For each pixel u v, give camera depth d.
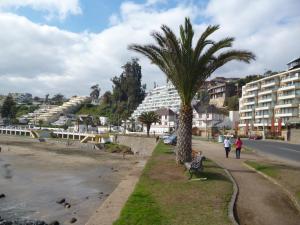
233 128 121.31
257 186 18.47
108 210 13.62
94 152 65.12
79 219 16.66
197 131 105.50
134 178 22.48
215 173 21.55
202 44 22.67
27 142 98.50
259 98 121.75
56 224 15.65
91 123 157.62
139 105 178.38
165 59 23.55
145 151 62.25
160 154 34.22
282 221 12.69
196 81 23.28
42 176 32.12
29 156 55.34
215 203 14.04
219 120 126.12
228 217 12.04
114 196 16.42
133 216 11.90
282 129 91.56
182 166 23.41
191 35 22.72
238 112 132.88
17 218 17.09
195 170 20.28
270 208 14.28
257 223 12.30
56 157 53.81
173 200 14.35
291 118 99.31
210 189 16.73
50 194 23.22
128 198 14.85
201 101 134.25
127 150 64.56
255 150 42.81
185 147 23.95
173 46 22.48
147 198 14.66
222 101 153.00
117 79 192.00
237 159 31.02
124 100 190.75
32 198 21.89
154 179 19.34
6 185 26.92
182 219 11.62
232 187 17.50
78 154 60.22
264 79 119.56
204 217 11.92
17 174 33.50
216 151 39.91
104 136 95.19
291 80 107.62
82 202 20.50
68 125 169.12
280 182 19.16
